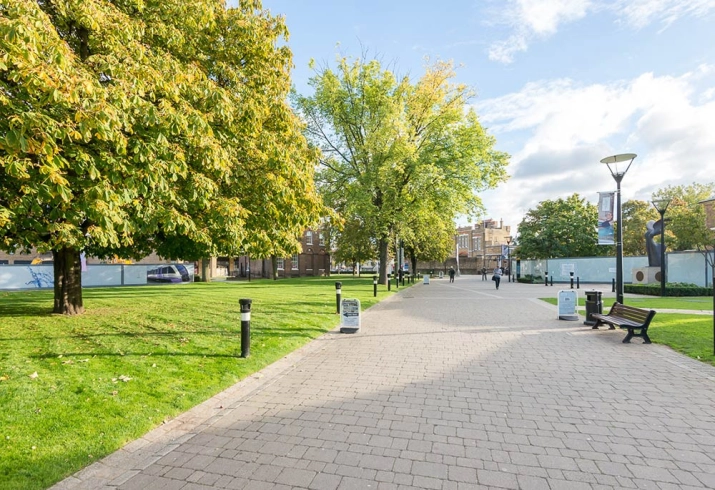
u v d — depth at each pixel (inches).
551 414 182.5
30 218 252.1
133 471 132.4
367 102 1052.5
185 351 277.7
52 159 186.5
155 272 1258.6
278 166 323.3
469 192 1040.2
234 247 333.7
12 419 159.8
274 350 297.3
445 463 138.3
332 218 390.6
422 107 1093.8
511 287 1143.6
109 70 223.0
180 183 286.5
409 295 840.3
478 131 1011.3
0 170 226.5
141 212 252.8
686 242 1074.1
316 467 135.5
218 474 131.0
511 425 170.4
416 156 977.5
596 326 400.5
